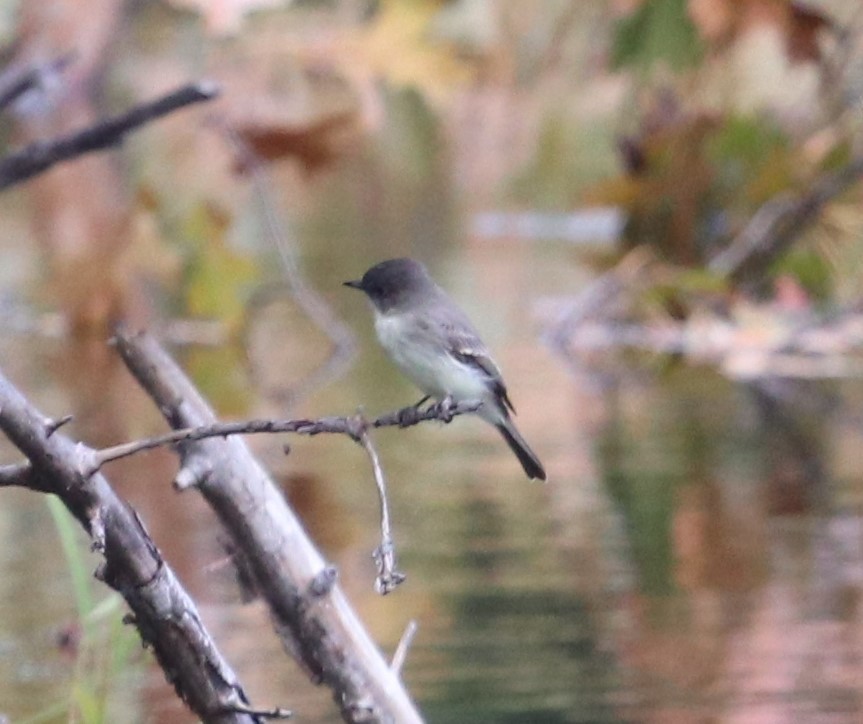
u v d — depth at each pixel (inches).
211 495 235.3
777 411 533.6
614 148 796.6
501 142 964.6
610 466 454.3
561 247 904.3
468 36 568.1
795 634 308.7
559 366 606.5
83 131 359.9
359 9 530.3
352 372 583.5
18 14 641.0
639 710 269.6
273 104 538.3
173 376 250.5
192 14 637.3
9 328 665.6
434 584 345.1
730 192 700.0
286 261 655.1
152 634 214.2
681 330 661.3
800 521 393.1
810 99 686.5
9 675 282.2
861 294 676.7
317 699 278.4
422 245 901.2
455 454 474.9
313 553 236.8
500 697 277.4
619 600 333.1
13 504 423.2
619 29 527.5
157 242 633.6
